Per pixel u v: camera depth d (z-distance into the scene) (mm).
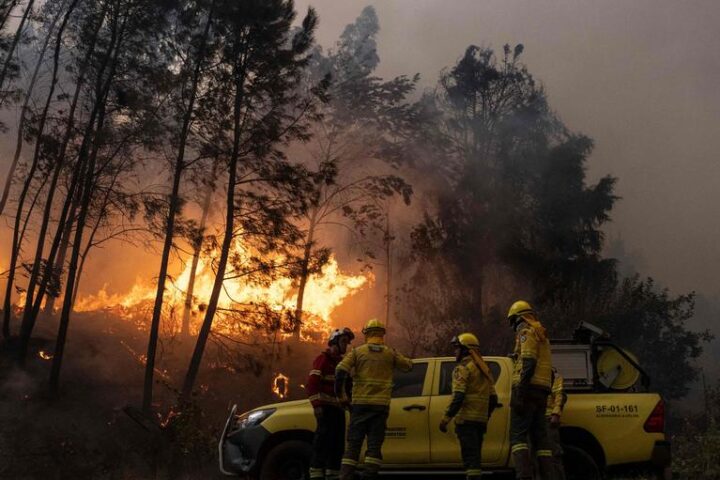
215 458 13438
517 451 7184
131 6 22391
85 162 23219
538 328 7418
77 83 23156
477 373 7598
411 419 8719
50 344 24594
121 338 26844
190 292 28531
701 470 9961
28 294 22609
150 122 22281
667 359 35469
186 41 22469
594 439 8469
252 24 21797
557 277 35344
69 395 20625
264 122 21797
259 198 22094
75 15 24766
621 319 33625
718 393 14516
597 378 9016
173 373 24484
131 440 14703
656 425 8461
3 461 13141
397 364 7824
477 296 34281
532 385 7270
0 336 24594
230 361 22938
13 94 25875
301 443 8898
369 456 7516
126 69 22766
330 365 8344
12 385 20438
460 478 8656
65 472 12820
